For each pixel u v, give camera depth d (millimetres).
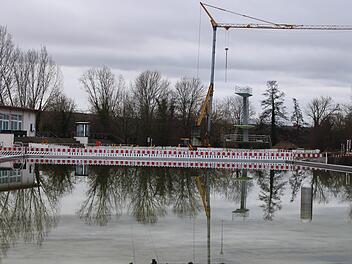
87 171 36125
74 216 17250
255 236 14359
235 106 107438
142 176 33125
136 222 16328
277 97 87312
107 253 11984
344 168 44406
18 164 41500
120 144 77375
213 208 20047
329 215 18703
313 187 29500
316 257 12023
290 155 54625
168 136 81375
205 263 11289
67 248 12383
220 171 40344
